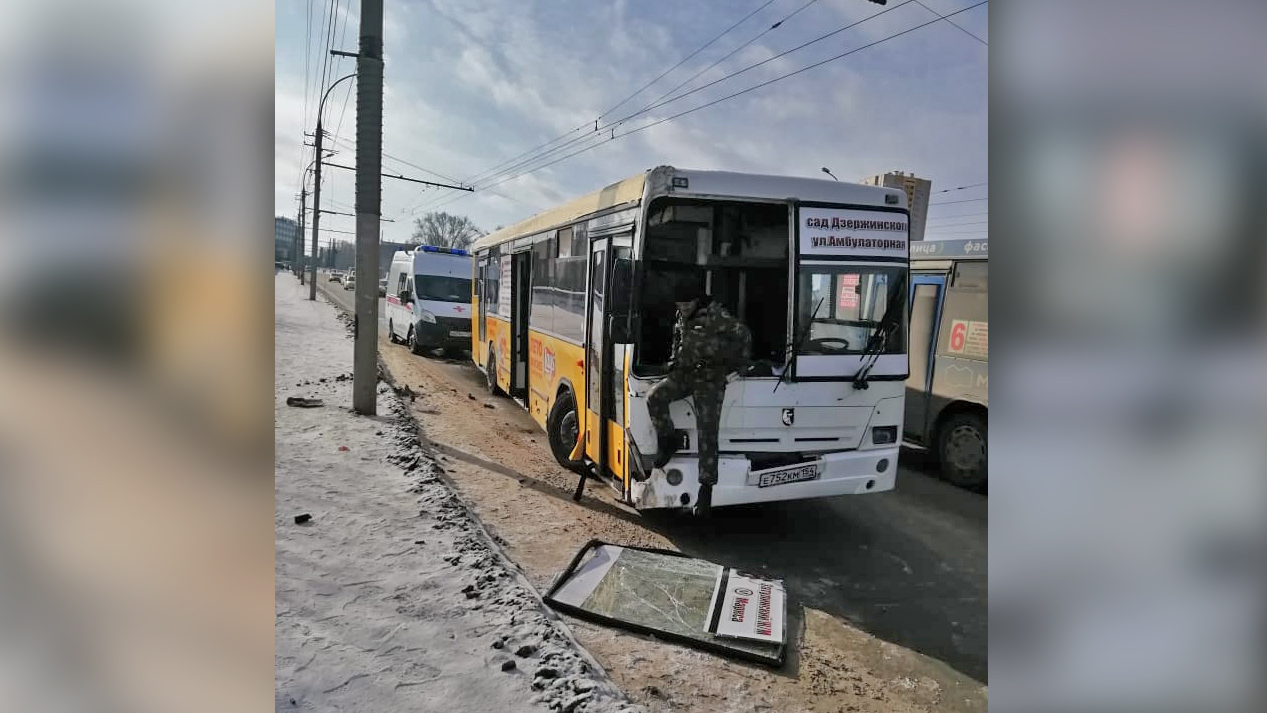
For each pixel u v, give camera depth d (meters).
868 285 6.07
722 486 5.70
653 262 6.03
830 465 5.90
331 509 5.79
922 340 9.11
